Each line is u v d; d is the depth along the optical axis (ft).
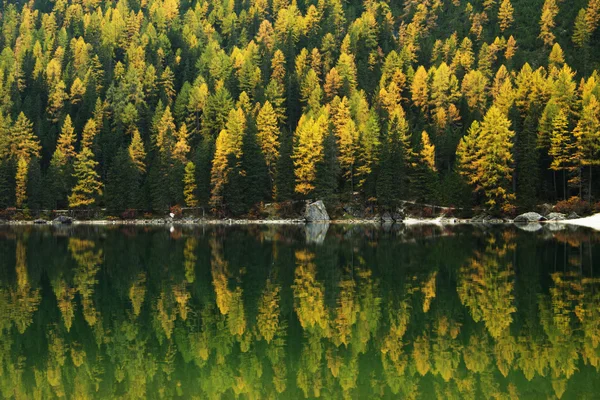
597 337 72.13
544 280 113.29
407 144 350.43
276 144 375.45
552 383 56.85
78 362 67.51
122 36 584.81
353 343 72.74
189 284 117.29
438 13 621.31
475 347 69.26
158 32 643.45
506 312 86.33
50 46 577.02
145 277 127.24
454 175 324.80
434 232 249.14
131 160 378.73
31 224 362.74
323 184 347.77
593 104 301.43
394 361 65.26
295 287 111.65
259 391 57.21
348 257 157.99
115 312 92.17
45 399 56.18
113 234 265.34
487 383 57.26
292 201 358.02
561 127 305.94
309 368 63.82
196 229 298.97
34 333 79.92
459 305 92.02
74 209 380.99
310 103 423.64
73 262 154.61
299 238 228.63
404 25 606.14
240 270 136.36
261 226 316.81
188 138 420.77
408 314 86.84
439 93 424.46
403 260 149.38
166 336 77.82
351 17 625.82
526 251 161.89
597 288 103.91
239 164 358.64
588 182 311.27
